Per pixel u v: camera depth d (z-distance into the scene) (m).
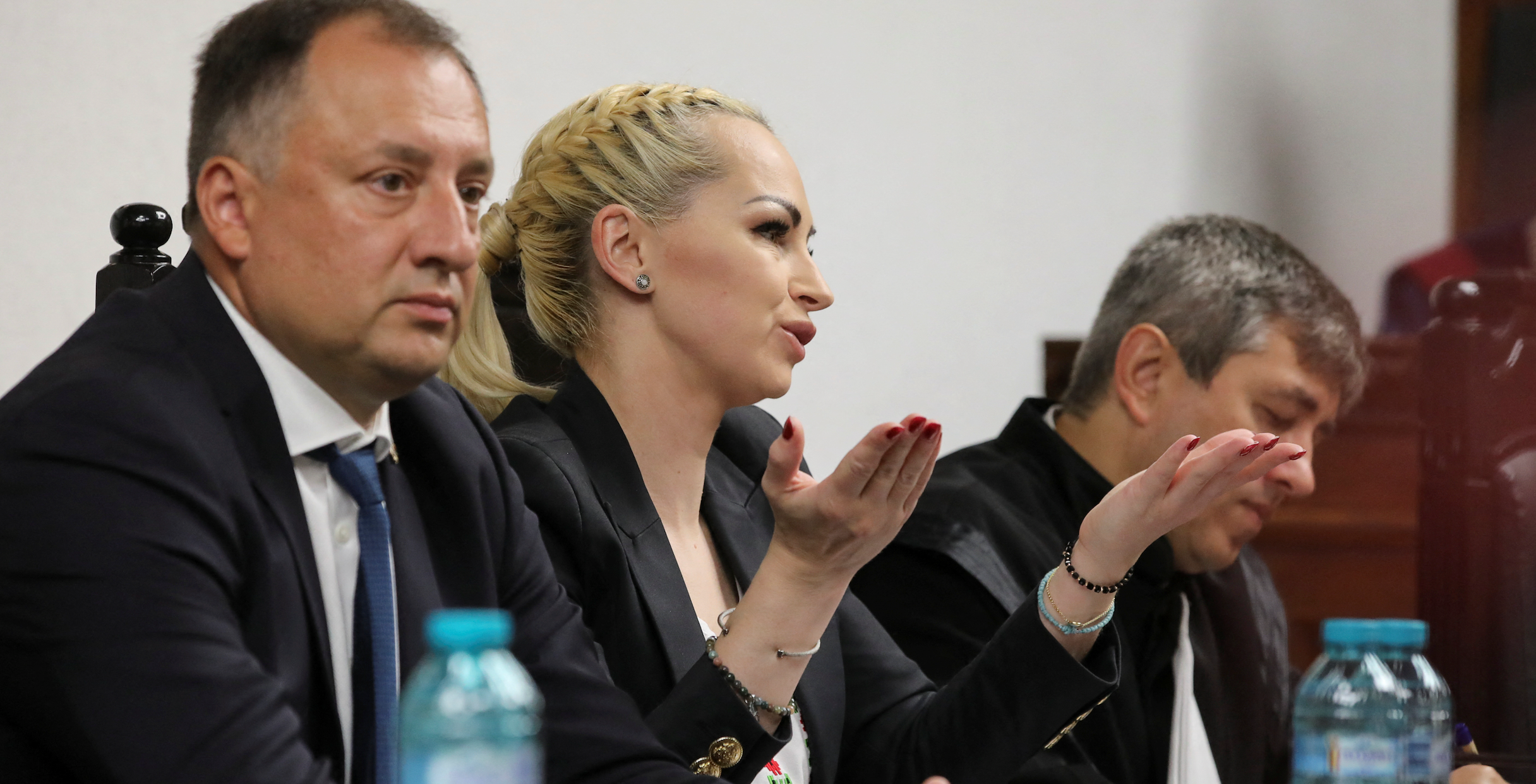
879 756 4.05
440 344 2.76
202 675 2.45
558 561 3.68
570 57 8.19
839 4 9.62
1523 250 12.66
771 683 3.36
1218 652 5.47
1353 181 14.22
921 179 10.02
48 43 6.36
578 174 4.05
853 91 9.69
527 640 3.26
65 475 2.51
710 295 3.91
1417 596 6.00
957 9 10.30
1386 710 3.34
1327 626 3.30
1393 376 8.15
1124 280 5.30
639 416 3.99
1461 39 14.62
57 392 2.58
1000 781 3.80
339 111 2.65
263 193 2.69
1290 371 5.04
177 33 6.73
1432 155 14.62
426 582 2.99
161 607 2.47
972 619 4.77
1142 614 5.09
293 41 2.68
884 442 3.08
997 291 10.38
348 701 2.85
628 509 3.83
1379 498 8.16
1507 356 5.81
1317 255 13.96
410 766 2.10
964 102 10.30
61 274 6.36
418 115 2.68
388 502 3.02
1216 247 5.16
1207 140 12.28
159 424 2.60
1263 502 5.10
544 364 4.40
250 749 2.44
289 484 2.77
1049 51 10.87
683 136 3.98
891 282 9.84
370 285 2.68
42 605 2.45
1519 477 5.73
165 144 6.68
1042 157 10.76
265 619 2.68
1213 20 12.41
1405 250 14.47
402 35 2.72
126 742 2.41
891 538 3.30
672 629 3.73
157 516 2.52
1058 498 5.21
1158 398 5.15
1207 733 5.30
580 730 3.18
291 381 2.82
